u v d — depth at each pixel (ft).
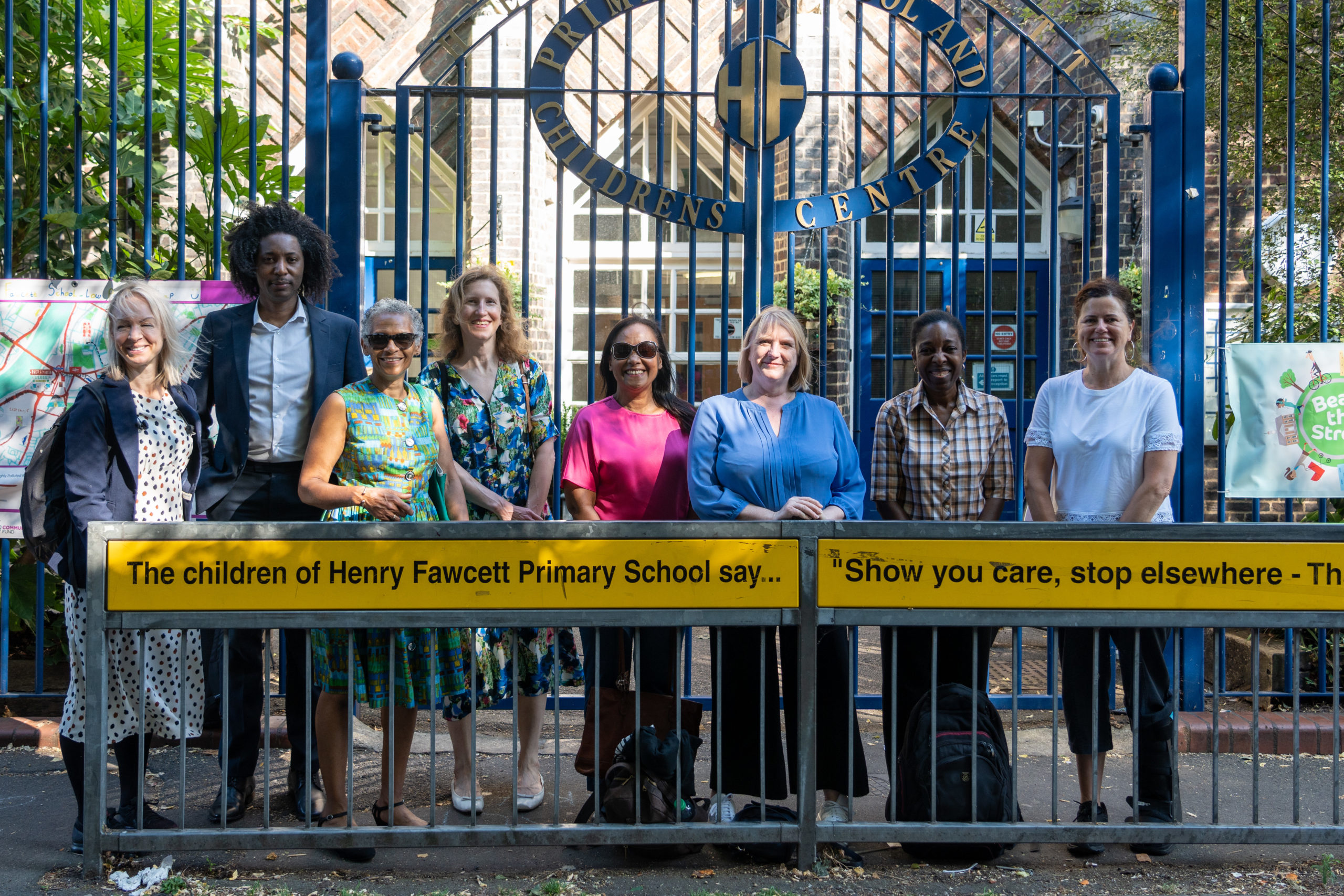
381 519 10.55
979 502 12.19
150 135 14.88
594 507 12.14
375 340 10.94
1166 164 15.46
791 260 15.28
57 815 11.95
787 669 11.04
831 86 27.43
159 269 16.99
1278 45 22.70
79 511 10.33
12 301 14.76
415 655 10.75
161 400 11.21
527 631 11.96
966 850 10.62
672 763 10.52
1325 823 11.93
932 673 10.27
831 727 11.03
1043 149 28.25
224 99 19.45
